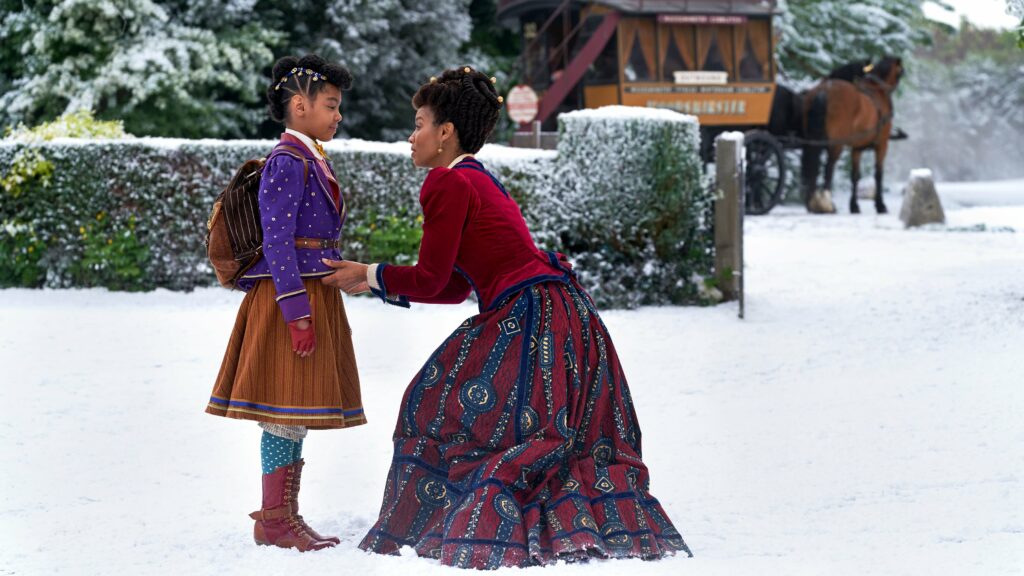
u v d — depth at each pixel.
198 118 22.55
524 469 4.35
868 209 28.59
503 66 29.56
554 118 23.55
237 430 7.05
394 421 7.28
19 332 10.30
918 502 5.50
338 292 4.75
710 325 11.42
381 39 25.34
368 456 6.42
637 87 22.62
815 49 33.19
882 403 7.90
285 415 4.52
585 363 4.59
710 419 7.49
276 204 4.47
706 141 24.02
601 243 12.64
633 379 8.81
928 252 17.75
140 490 5.66
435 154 4.71
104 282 13.00
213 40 21.84
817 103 26.09
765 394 8.30
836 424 7.31
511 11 24.45
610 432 4.60
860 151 26.72
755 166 25.05
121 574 4.22
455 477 4.45
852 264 16.17
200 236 12.82
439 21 25.80
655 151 12.56
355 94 26.22
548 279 4.60
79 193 12.87
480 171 4.67
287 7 24.88
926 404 7.82
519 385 4.44
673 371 9.12
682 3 22.69
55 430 6.97
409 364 9.23
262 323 4.55
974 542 4.72
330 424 4.56
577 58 22.73
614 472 4.49
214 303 12.13
